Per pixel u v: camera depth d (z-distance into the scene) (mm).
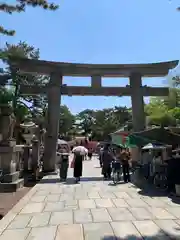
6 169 11094
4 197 9461
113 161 13922
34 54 29453
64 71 16734
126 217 6547
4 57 18031
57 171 17297
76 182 13070
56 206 7898
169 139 12031
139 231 5469
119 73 17078
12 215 6867
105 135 68875
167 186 10359
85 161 30766
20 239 5082
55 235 5281
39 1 7117
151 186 11430
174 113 22000
